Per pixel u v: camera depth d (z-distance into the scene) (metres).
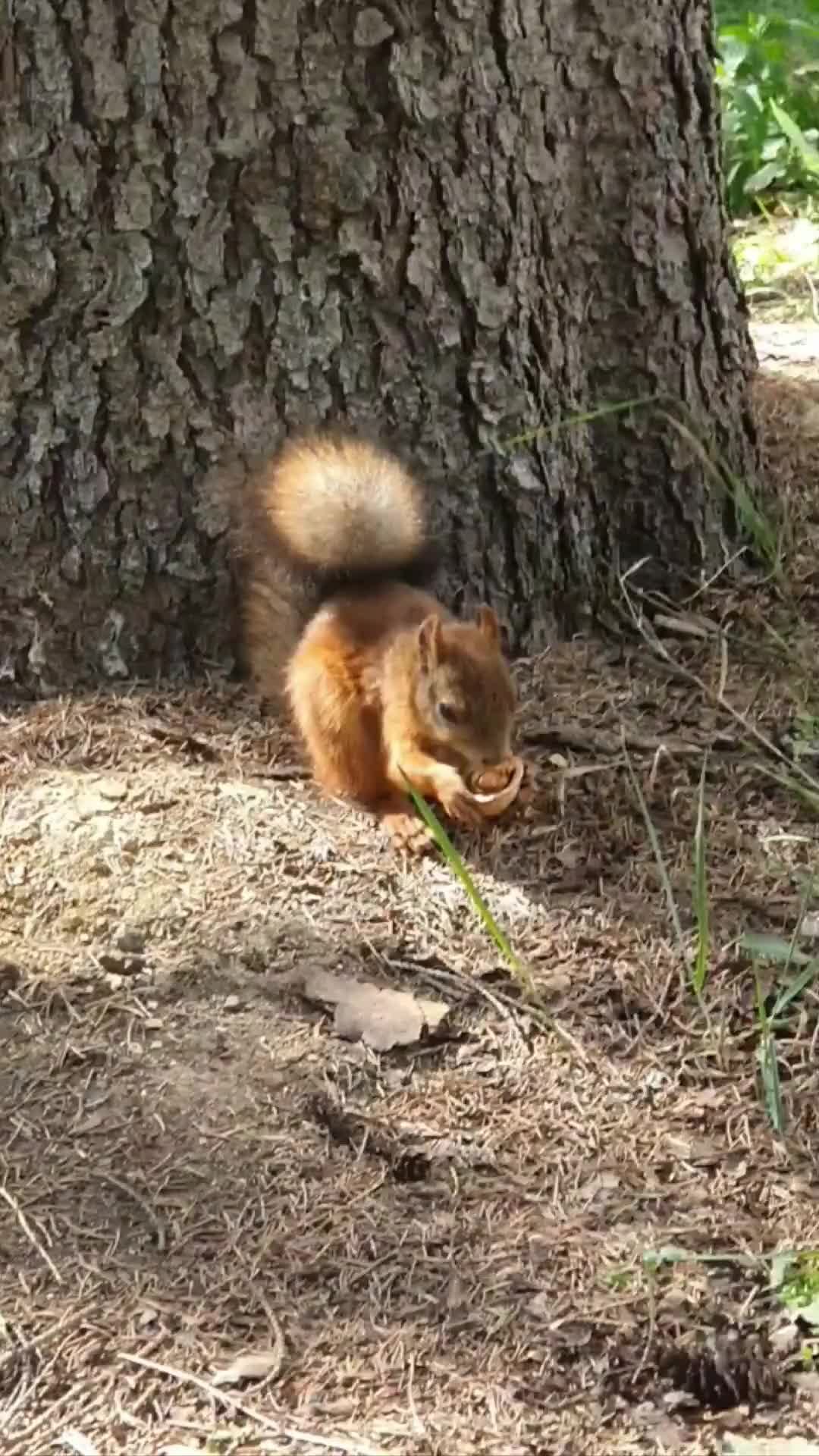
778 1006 2.55
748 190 4.03
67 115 2.73
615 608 2.91
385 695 2.71
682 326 2.90
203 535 2.81
